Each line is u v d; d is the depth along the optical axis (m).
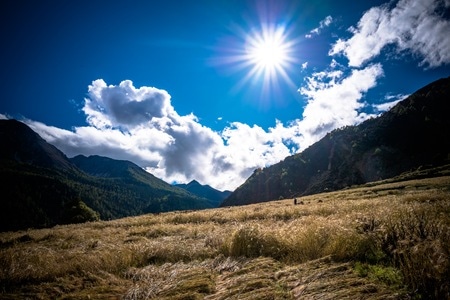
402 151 158.50
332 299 3.40
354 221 7.02
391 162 154.12
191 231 14.03
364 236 5.54
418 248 4.18
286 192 197.00
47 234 17.53
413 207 7.45
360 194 46.34
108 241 12.89
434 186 39.53
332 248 5.54
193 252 7.50
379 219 6.66
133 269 6.34
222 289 4.41
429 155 145.50
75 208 57.31
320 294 3.59
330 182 172.12
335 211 16.86
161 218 24.83
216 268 5.82
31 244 14.66
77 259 7.04
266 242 6.71
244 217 20.47
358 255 5.16
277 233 7.32
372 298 3.27
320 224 7.23
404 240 4.84
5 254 7.78
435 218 5.90
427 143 155.62
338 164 187.75
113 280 5.68
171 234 14.44
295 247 6.34
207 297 4.11
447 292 3.19
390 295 3.30
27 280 5.91
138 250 7.76
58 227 28.83
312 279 4.18
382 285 3.70
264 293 3.85
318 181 185.12
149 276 5.69
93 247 11.11
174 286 4.73
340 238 5.62
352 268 4.59
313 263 5.09
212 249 7.80
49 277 6.00
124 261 6.90
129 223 23.75
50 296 4.98
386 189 48.31
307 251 5.87
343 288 3.70
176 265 6.44
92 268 6.43
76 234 16.77
